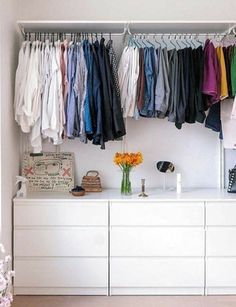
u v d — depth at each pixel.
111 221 2.84
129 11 3.27
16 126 3.07
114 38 3.25
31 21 2.90
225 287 2.90
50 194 3.07
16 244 2.84
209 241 2.86
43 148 3.28
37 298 2.84
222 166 3.31
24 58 2.85
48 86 2.86
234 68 2.89
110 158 3.30
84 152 3.29
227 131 3.07
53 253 2.85
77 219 2.84
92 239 2.84
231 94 2.92
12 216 2.85
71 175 3.24
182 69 2.92
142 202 2.84
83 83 2.87
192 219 2.85
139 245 2.85
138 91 2.92
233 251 2.86
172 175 3.32
